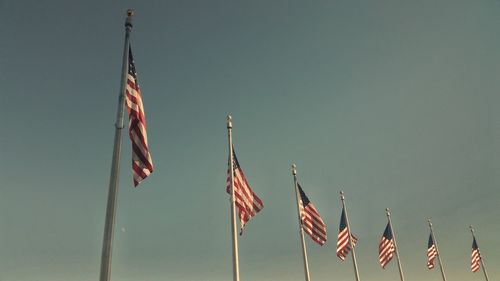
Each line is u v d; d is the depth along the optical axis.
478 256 55.59
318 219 25.58
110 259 10.49
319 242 24.97
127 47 13.39
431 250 49.84
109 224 10.78
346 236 31.56
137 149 12.73
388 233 38.97
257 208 21.34
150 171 12.68
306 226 25.39
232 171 20.41
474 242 56.12
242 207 20.36
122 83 12.70
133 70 13.55
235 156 21.17
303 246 25.05
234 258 19.16
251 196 21.22
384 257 37.78
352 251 34.06
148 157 12.78
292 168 26.73
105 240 10.61
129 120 13.10
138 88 13.52
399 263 43.25
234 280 18.89
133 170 12.48
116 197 11.14
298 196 26.11
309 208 25.84
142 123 13.09
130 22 13.75
